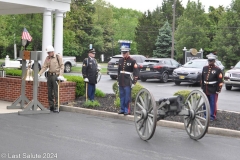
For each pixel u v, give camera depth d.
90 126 9.04
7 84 12.87
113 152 6.74
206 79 9.59
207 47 50.41
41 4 13.02
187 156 6.62
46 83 11.70
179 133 8.53
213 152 6.96
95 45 64.50
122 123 9.54
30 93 12.27
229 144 7.64
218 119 9.73
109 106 11.23
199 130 7.80
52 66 10.93
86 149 6.90
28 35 11.23
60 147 6.98
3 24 34.53
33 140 7.44
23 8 14.30
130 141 7.62
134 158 6.40
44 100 11.79
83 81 12.45
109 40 70.50
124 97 10.06
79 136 7.92
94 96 12.36
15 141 7.31
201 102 7.74
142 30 67.31
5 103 12.38
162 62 23.89
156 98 15.41
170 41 50.41
